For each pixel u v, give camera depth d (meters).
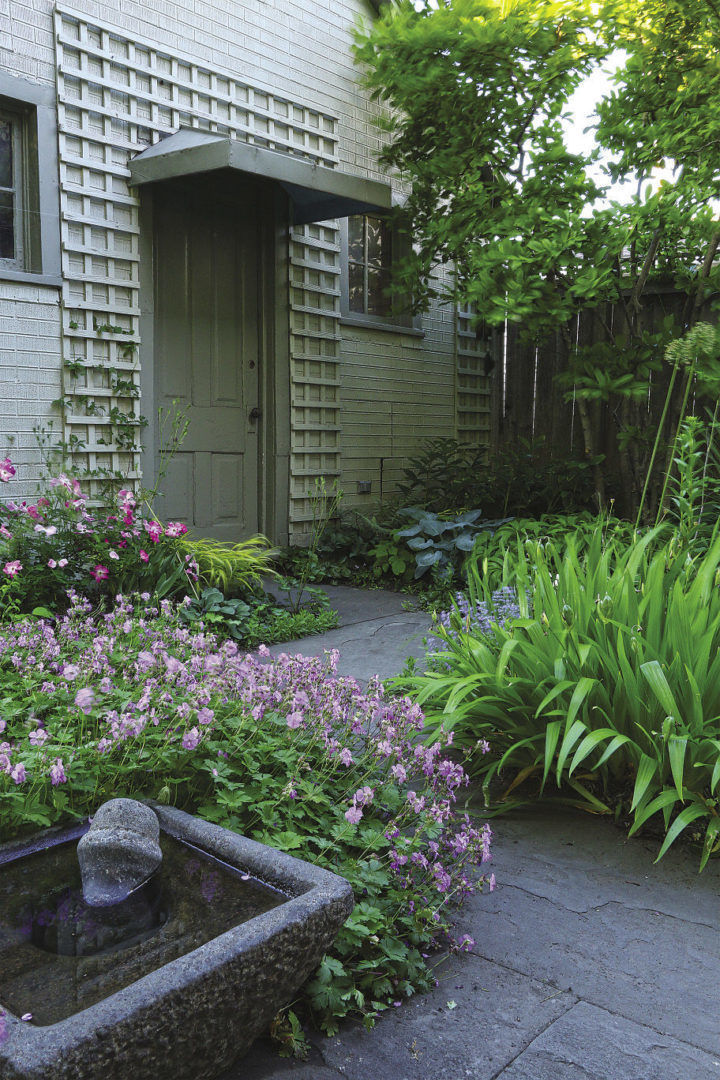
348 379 7.21
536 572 3.04
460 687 2.57
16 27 4.78
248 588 5.04
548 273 5.75
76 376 5.23
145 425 5.54
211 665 2.28
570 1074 1.49
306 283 6.70
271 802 1.92
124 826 1.67
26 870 1.69
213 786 2.06
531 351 8.16
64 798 1.83
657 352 5.80
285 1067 1.51
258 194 6.39
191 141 5.28
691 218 5.24
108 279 5.34
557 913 2.03
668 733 2.23
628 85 5.34
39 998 1.29
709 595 2.69
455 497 7.13
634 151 5.33
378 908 1.81
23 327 4.96
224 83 5.96
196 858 1.72
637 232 5.27
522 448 7.79
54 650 2.58
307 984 1.63
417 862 1.90
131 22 5.32
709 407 6.41
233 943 1.34
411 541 5.93
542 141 6.04
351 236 7.35
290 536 6.74
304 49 6.56
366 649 4.30
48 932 1.47
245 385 6.46
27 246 5.06
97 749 1.95
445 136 6.46
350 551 6.58
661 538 3.87
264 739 2.22
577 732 2.27
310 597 5.60
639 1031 1.61
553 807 2.61
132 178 5.38
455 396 8.39
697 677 2.43
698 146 5.21
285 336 6.57
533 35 5.54
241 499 6.50
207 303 6.12
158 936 1.46
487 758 2.78
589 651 2.54
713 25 5.29
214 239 6.14
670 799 2.27
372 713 2.24
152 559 4.42
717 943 1.91
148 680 2.25
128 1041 1.18
